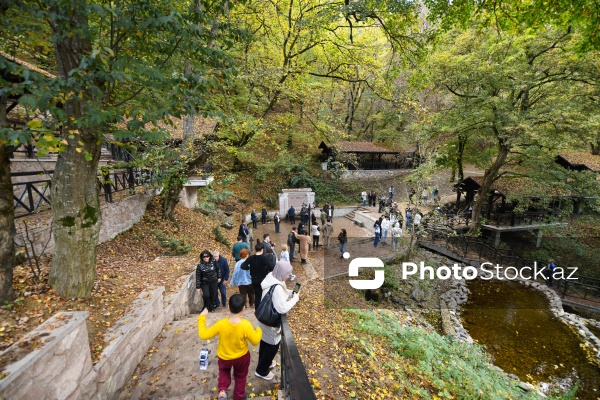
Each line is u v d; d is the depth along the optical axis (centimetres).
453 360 694
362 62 1076
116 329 386
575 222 2169
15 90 257
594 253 1923
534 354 984
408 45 873
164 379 384
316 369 500
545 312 1264
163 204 1166
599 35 606
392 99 1028
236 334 312
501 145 1794
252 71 1027
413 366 616
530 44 1471
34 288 395
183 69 716
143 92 480
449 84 1783
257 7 1018
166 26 356
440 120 1753
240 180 2431
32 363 227
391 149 3139
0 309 332
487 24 755
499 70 1498
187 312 664
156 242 924
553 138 1479
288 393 280
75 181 385
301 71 1139
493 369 796
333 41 1054
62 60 347
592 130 1340
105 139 413
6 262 340
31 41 329
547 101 1539
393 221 1644
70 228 391
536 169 1675
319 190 2669
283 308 333
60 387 257
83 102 345
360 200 2731
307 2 1099
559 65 1433
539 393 756
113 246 786
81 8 292
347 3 833
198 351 450
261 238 1675
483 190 1962
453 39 1775
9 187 341
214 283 636
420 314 1180
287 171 2642
